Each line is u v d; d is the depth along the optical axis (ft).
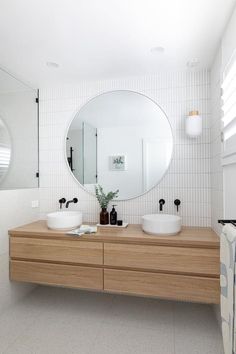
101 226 7.09
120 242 5.96
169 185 7.37
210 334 5.69
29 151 8.02
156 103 7.45
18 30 5.20
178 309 6.83
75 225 6.80
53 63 6.74
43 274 6.45
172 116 7.35
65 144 8.15
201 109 7.14
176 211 7.31
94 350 5.16
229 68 4.72
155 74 7.45
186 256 5.60
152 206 7.48
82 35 5.39
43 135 8.34
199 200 7.14
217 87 6.04
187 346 5.28
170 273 5.71
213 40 5.55
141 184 7.55
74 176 8.06
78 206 8.02
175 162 7.32
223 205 5.52
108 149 7.80
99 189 7.83
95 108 7.90
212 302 5.45
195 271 5.56
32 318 6.36
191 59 6.46
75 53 6.18
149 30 5.20
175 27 5.09
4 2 4.37
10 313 6.59
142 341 5.45
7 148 7.21
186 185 7.24
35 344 5.34
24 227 7.11
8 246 6.75
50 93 8.28
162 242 5.71
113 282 5.99
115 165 7.75
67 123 8.14
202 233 6.30
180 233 6.30
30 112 8.09
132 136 7.63
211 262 5.48
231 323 2.98
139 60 6.56
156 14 4.70
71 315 6.52
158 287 5.74
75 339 5.52
